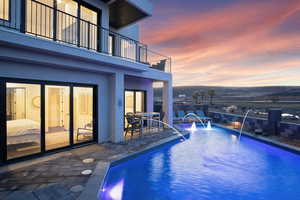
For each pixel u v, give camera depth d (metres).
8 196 2.90
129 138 7.53
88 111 6.29
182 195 3.76
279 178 4.61
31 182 3.41
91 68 5.68
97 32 6.78
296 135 7.19
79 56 4.90
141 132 7.88
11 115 4.42
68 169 4.08
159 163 5.57
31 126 4.82
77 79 5.76
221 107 17.02
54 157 4.93
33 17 5.38
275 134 8.20
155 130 9.41
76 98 5.90
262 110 12.34
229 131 10.43
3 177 3.63
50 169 4.07
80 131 6.07
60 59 4.82
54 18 5.48
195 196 3.73
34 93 4.83
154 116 9.66
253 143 8.00
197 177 4.63
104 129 6.72
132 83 9.65
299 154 5.89
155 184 4.23
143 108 10.71
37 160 4.66
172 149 7.03
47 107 5.27
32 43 3.90
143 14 8.00
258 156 6.33
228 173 4.89
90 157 4.97
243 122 10.51
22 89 4.59
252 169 5.18
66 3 6.02
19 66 4.40
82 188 3.18
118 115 6.79
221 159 6.00
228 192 3.90
